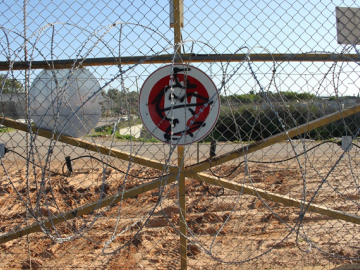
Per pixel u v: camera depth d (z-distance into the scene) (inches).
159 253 153.6
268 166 337.1
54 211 213.0
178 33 104.3
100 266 141.6
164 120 101.4
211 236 173.6
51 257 151.3
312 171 309.0
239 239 168.6
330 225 184.1
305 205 118.2
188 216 200.7
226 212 206.5
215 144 116.3
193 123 101.3
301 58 109.7
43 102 108.2
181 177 111.5
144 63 104.7
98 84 108.3
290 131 113.1
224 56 106.7
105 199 111.3
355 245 157.0
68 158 112.3
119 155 112.2
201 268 137.1
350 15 112.6
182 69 100.6
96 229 183.3
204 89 101.2
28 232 113.0
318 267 124.3
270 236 171.8
